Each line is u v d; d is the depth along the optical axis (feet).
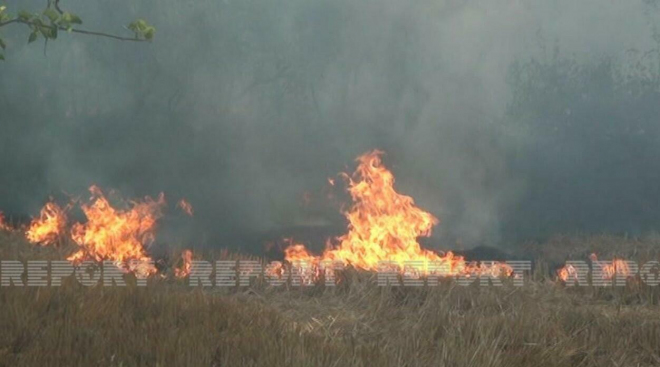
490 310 80.84
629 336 72.64
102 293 74.64
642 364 68.80
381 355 64.75
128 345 63.05
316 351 64.23
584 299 87.15
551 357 66.80
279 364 60.70
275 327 70.54
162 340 63.93
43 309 70.38
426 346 69.26
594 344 70.85
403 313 79.30
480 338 70.03
